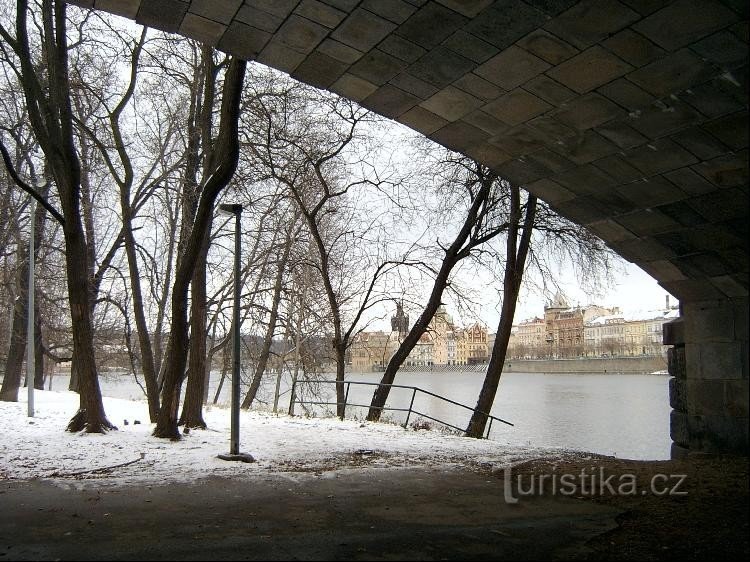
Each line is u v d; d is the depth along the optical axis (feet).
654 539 20.52
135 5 29.58
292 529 22.07
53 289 107.24
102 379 140.56
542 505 25.76
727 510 23.54
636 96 27.89
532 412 97.14
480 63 28.81
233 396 37.68
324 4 27.04
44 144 45.27
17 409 66.44
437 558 18.85
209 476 31.99
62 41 44.27
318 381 69.62
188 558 18.71
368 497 27.30
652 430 74.28
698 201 31.63
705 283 35.29
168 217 91.81
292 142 67.26
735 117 26.76
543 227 65.57
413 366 204.74
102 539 20.71
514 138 33.94
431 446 43.78
